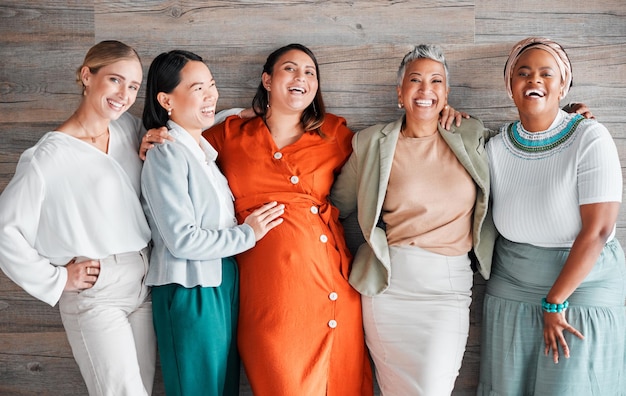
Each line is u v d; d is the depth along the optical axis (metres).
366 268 1.96
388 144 1.92
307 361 1.84
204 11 2.13
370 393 2.06
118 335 1.73
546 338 1.80
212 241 1.73
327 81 2.15
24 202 1.63
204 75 1.81
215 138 2.00
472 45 2.14
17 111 2.16
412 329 1.90
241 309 1.89
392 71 2.14
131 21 2.13
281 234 1.88
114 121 1.84
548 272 1.85
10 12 2.14
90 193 1.69
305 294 1.86
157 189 1.73
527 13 2.13
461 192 1.89
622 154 2.15
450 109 1.98
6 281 2.18
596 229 1.74
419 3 2.13
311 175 1.94
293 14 2.13
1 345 2.19
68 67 2.14
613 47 2.14
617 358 1.82
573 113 1.90
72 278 1.70
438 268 1.91
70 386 2.20
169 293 1.78
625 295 1.89
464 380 2.19
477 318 2.18
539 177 1.84
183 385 1.76
